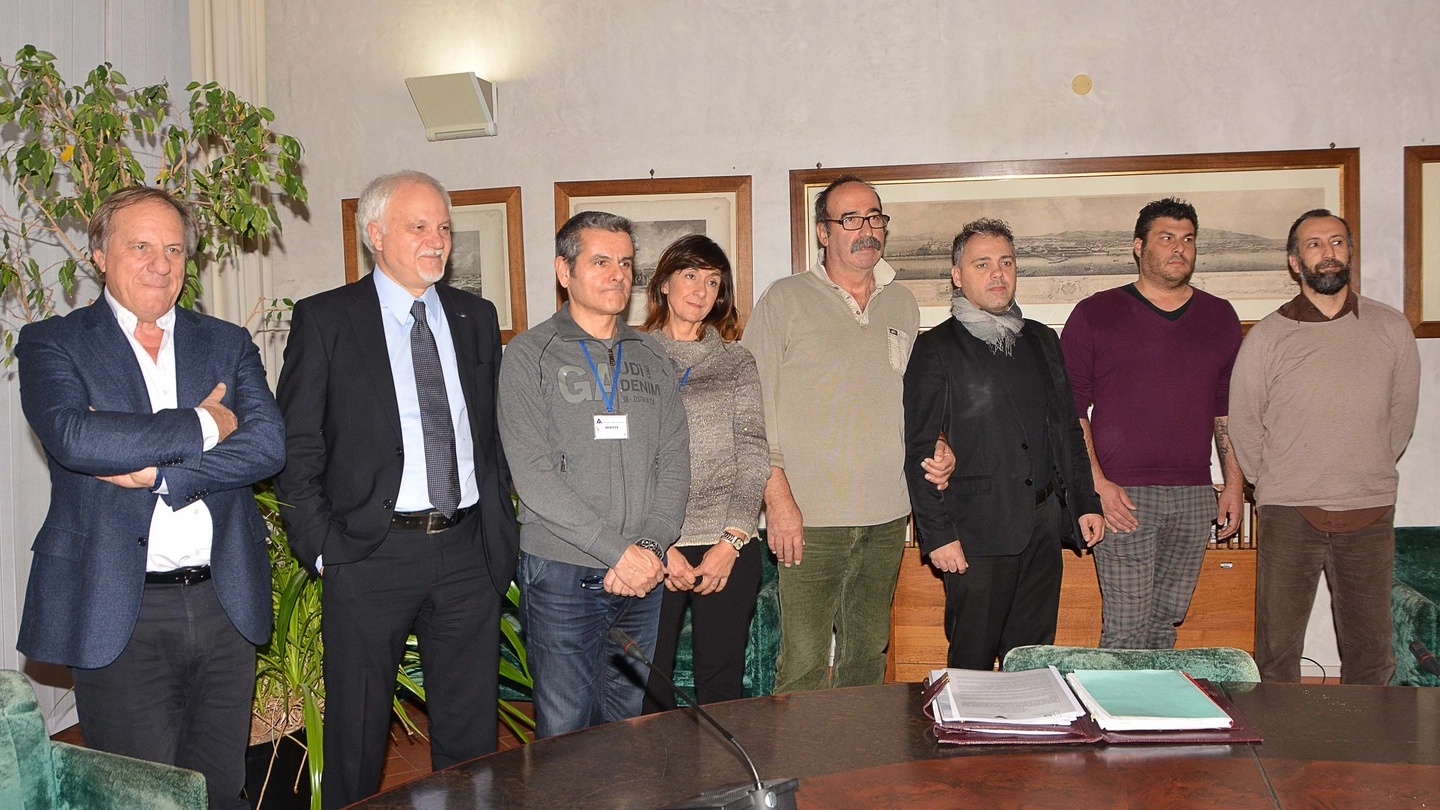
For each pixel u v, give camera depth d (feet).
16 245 11.07
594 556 7.15
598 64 13.56
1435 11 12.36
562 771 4.62
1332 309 9.98
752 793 4.06
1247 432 10.33
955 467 9.15
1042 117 12.91
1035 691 5.32
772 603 11.09
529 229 13.76
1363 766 4.53
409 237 7.24
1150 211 10.57
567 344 7.54
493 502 7.60
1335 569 10.07
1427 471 12.66
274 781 8.37
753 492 8.19
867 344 9.18
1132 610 10.27
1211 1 12.65
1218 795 4.26
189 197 10.49
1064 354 10.73
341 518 7.11
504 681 10.86
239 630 7.03
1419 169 12.39
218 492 6.84
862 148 13.16
